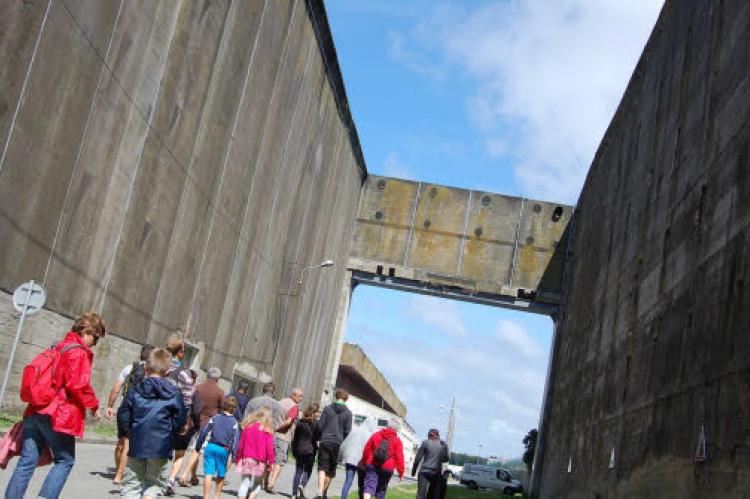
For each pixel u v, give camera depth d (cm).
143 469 741
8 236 1492
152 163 2058
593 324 3086
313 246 3912
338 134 4072
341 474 3166
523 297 4484
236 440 1188
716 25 1788
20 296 1283
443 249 4619
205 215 2483
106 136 1806
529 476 5456
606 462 2300
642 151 2555
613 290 2720
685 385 1580
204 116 2347
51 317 1688
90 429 1891
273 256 3288
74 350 655
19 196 1509
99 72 1733
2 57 1398
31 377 634
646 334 2050
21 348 1591
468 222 4625
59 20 1545
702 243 1627
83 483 1071
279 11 2855
